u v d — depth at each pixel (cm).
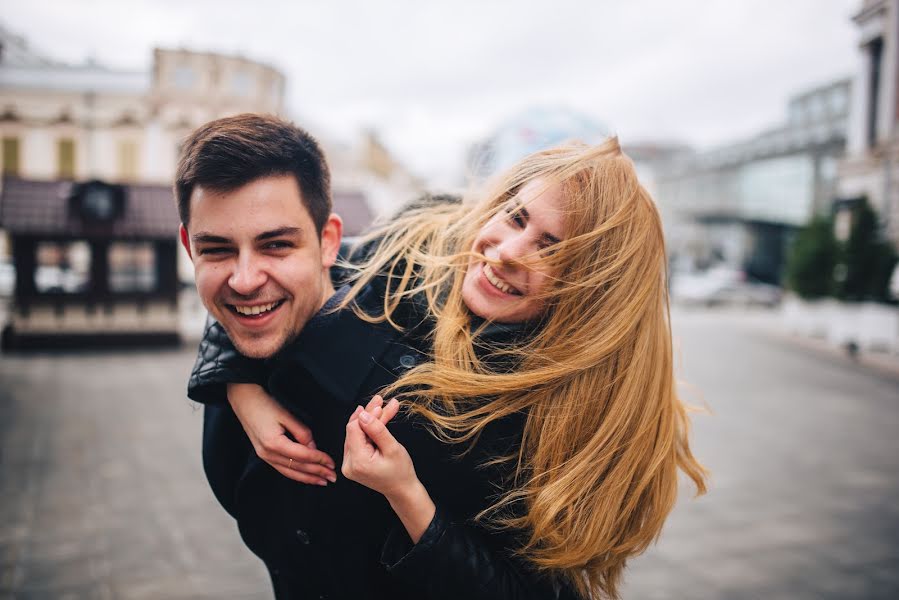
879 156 1404
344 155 2488
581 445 103
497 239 107
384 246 120
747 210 3138
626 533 110
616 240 104
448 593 90
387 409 88
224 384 103
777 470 534
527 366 103
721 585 330
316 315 98
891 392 898
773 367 1087
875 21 1436
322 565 102
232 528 389
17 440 565
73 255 1142
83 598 304
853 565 356
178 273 1138
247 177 85
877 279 1256
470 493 99
